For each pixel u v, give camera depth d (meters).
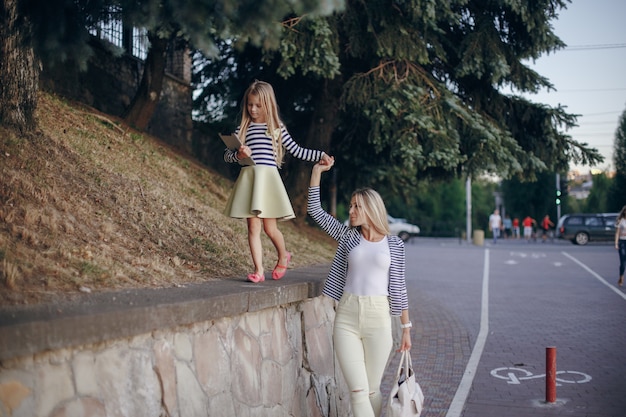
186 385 3.79
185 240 6.46
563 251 29.27
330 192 16.98
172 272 5.04
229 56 14.35
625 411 6.59
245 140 5.28
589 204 65.25
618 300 14.32
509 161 12.41
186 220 7.24
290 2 4.00
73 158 6.80
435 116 11.98
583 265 22.31
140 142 9.98
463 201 67.50
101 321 3.05
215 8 4.10
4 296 3.31
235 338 4.45
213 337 4.18
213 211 8.65
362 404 4.66
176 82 14.49
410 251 29.17
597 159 13.70
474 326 11.26
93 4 4.59
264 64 13.89
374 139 12.05
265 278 5.67
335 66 11.07
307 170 14.80
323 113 14.32
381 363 4.79
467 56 12.38
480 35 12.39
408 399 4.68
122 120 11.32
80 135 8.16
